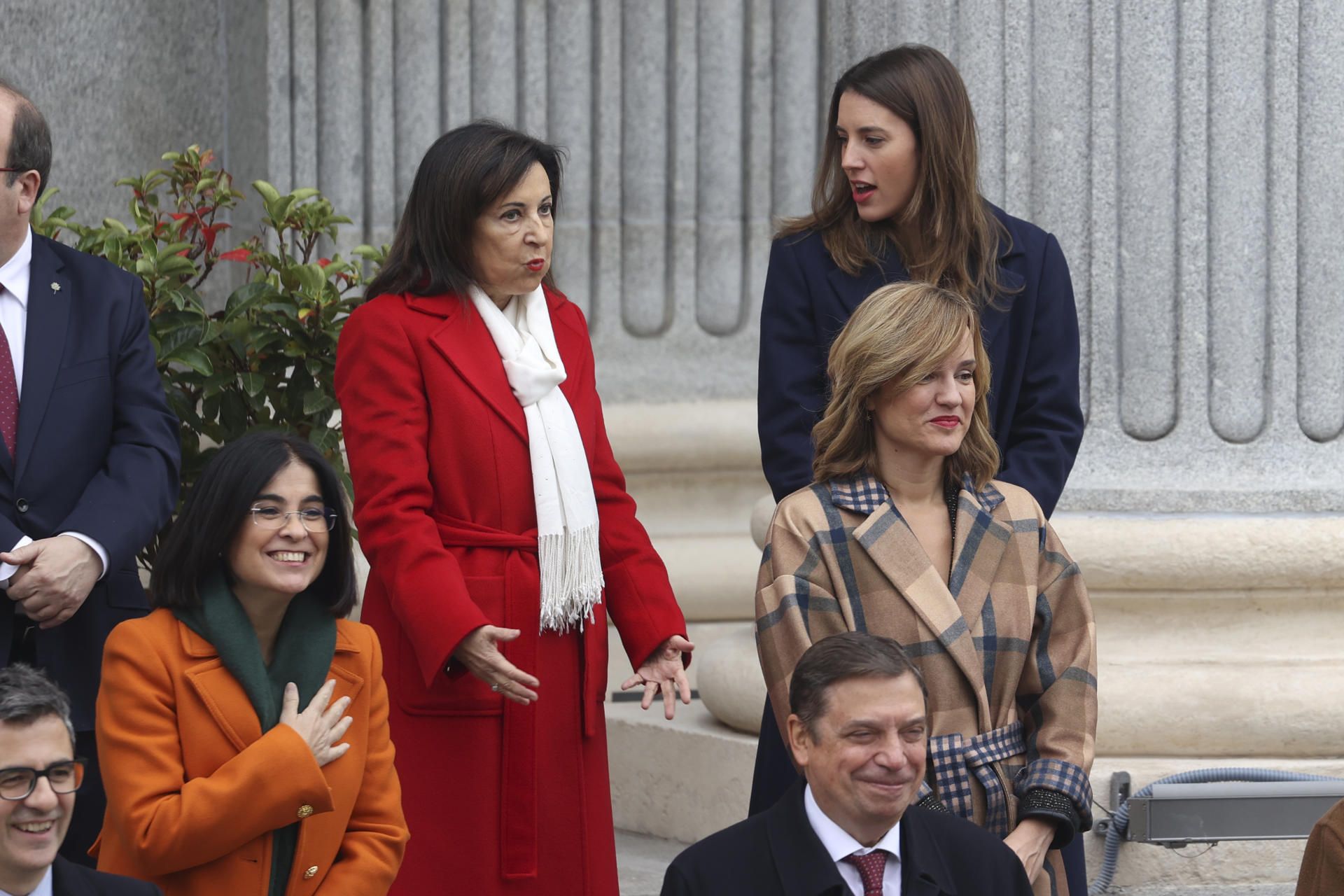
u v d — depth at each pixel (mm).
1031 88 18641
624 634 13789
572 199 24750
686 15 24766
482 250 13578
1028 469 14250
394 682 13273
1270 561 17797
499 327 13625
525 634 13242
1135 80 18531
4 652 13422
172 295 16656
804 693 10688
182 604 11289
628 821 20391
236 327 17281
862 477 12531
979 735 12039
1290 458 18609
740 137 24938
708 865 10742
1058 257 14727
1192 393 18625
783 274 14852
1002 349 14328
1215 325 18594
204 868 11039
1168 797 16203
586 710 13492
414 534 12938
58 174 23422
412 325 13461
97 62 23750
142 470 13844
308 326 17406
